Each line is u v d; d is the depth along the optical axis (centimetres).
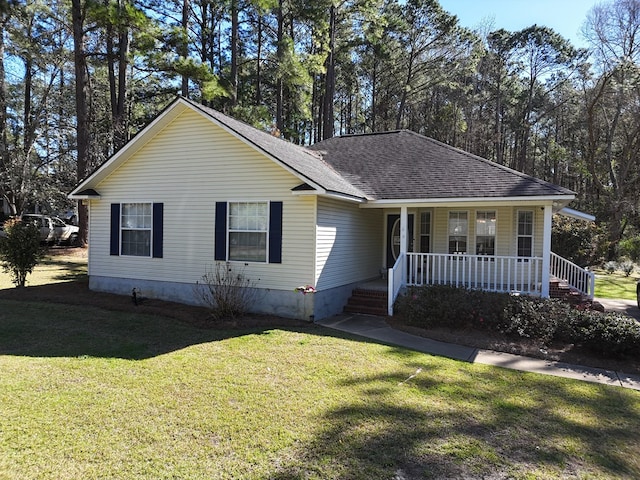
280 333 830
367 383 562
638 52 2670
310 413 462
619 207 2625
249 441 398
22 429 411
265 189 1001
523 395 542
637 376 642
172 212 1116
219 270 1053
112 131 2039
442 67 3362
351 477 344
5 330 809
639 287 1229
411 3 3169
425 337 839
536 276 1009
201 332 828
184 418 443
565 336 767
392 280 999
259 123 2155
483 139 3594
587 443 418
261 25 2680
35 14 2106
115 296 1164
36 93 2623
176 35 1748
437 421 453
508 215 1230
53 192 2423
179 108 1067
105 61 2173
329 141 1656
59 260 1839
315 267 954
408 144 1464
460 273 1278
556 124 4288
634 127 2769
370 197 1095
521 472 361
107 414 449
